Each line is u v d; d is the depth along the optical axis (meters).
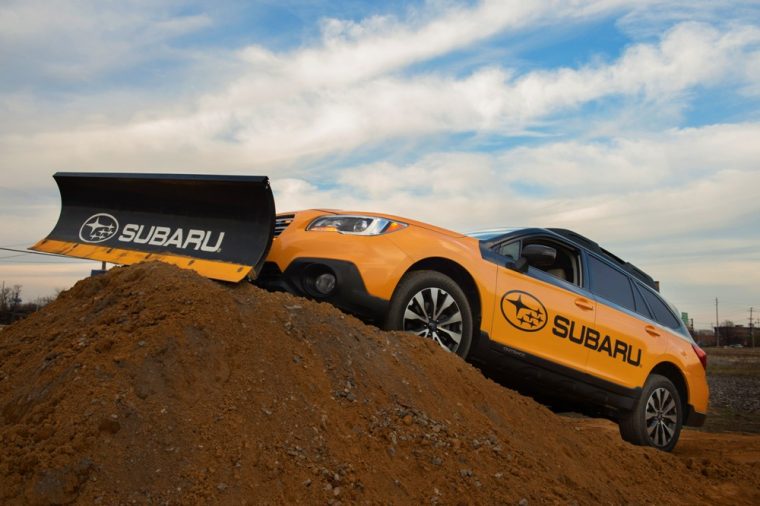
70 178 4.99
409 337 4.38
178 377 2.99
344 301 4.70
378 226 4.95
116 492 2.45
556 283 5.79
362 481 2.97
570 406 6.44
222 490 2.60
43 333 3.49
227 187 4.30
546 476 3.70
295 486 2.77
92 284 3.82
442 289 4.94
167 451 2.66
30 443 2.55
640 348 6.34
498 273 5.34
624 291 6.55
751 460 6.19
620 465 4.61
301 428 3.09
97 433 2.60
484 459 3.55
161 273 3.65
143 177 4.62
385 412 3.52
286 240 4.95
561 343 5.69
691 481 4.79
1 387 3.03
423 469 3.25
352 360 3.75
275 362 3.37
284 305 3.92
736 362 42.25
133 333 3.13
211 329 3.29
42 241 4.99
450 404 3.96
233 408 2.97
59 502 2.37
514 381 5.61
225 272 4.09
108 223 4.88
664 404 6.54
